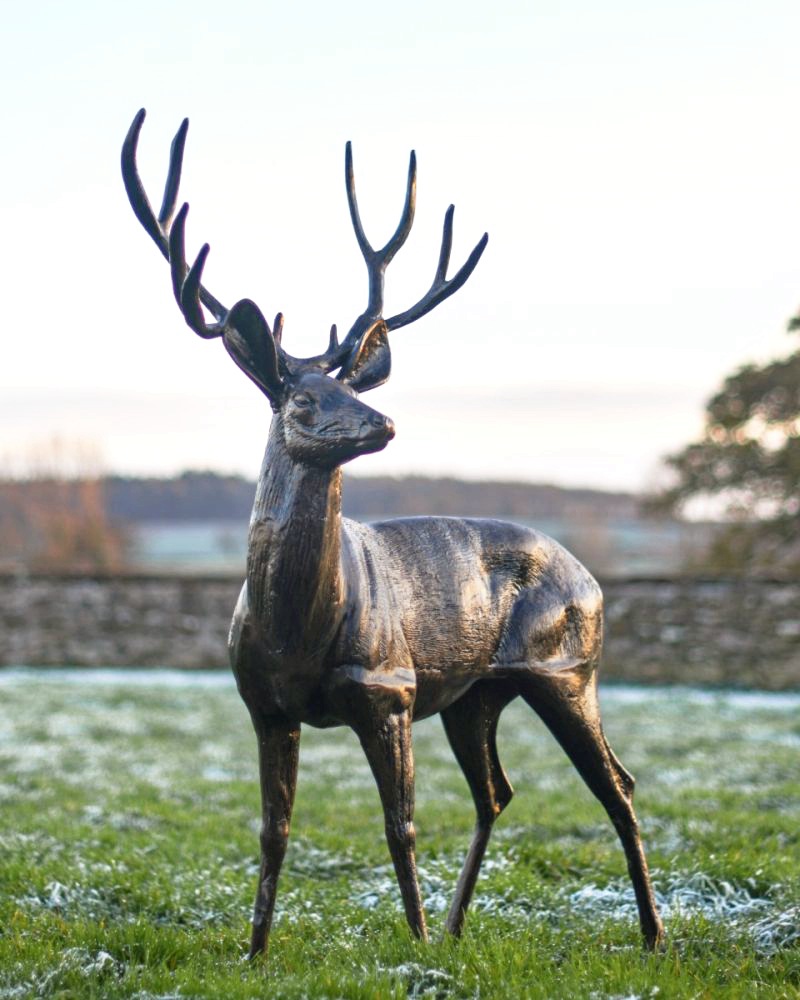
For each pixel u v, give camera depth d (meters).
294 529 4.60
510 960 4.93
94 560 55.41
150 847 7.82
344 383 4.75
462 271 5.29
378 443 4.49
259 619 4.71
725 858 6.68
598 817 8.88
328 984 4.64
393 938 5.36
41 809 9.78
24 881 6.52
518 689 5.32
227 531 72.00
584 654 5.30
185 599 23.20
